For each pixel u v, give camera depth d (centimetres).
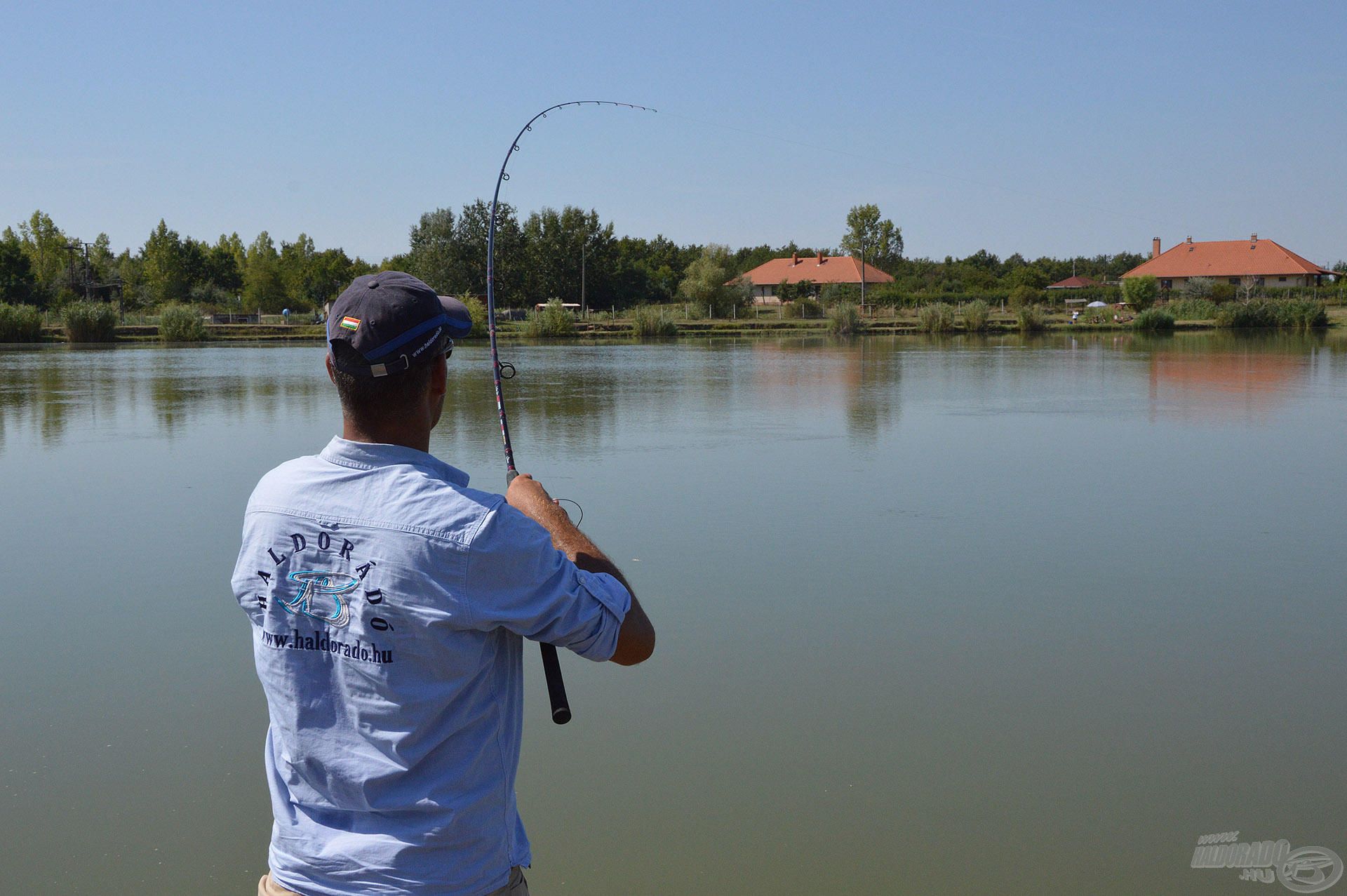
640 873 319
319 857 157
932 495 873
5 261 6781
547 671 197
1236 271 8594
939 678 471
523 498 199
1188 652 503
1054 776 381
